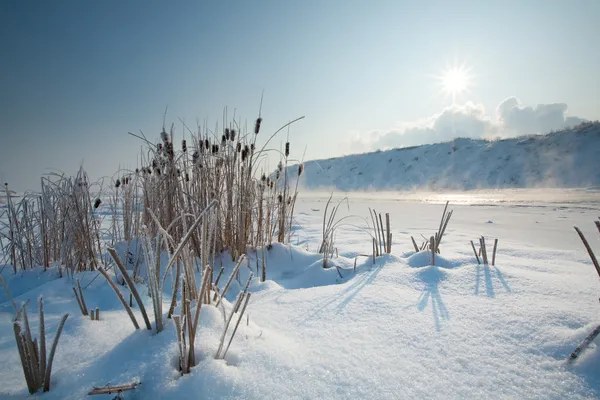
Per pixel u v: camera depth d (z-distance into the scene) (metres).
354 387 0.99
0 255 3.31
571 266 2.40
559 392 0.96
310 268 2.77
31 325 1.50
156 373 1.02
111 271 2.62
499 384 1.00
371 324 1.45
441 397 0.95
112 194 3.54
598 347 1.11
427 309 1.59
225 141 3.14
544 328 1.30
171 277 2.31
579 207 9.25
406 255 2.96
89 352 1.22
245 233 3.14
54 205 2.88
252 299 1.99
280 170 3.51
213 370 1.02
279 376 1.04
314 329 1.44
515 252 3.00
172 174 2.97
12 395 0.96
